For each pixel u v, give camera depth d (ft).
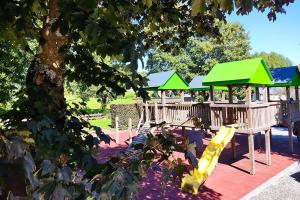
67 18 6.09
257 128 35.14
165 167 6.55
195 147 6.46
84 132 8.30
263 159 41.50
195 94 101.60
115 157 6.25
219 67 40.01
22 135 5.23
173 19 14.67
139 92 9.40
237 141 56.70
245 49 113.39
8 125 7.50
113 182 5.35
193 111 42.29
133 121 77.15
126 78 10.25
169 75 53.01
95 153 7.85
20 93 8.15
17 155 4.52
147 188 28.27
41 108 7.67
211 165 30.27
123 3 7.24
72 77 11.09
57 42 9.22
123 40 5.96
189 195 27.07
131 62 5.58
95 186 5.85
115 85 10.78
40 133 6.40
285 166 37.58
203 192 28.27
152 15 13.83
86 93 63.41
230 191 28.60
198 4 4.59
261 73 36.60
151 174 32.01
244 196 27.17
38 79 9.18
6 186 4.25
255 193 28.22
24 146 4.77
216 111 37.91
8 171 4.30
